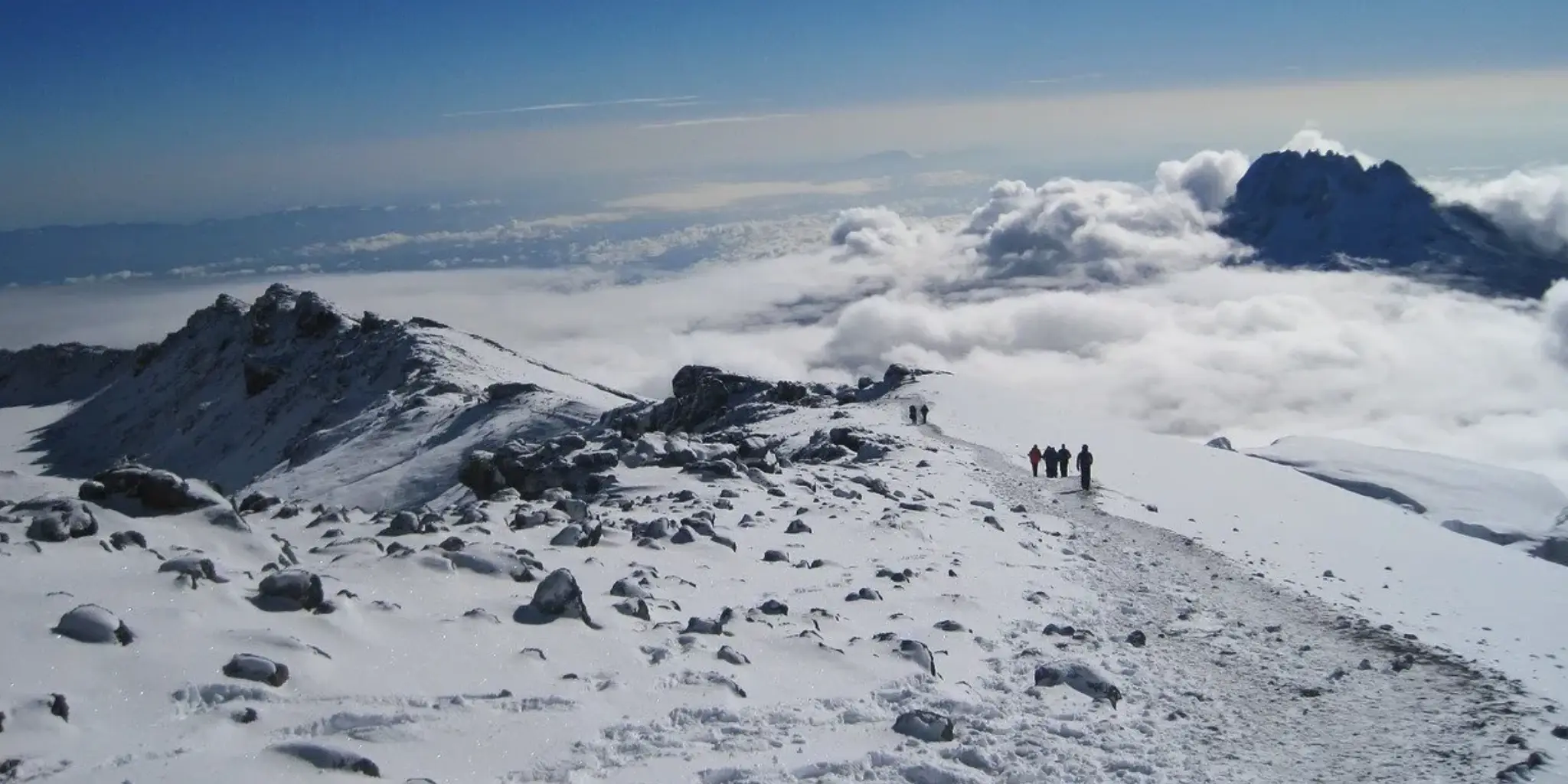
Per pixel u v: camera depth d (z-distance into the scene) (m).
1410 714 12.52
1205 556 23.03
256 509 17.91
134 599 9.62
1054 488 32.91
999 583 17.53
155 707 7.92
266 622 9.73
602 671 10.27
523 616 11.38
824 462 36.19
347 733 8.15
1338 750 11.20
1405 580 21.92
